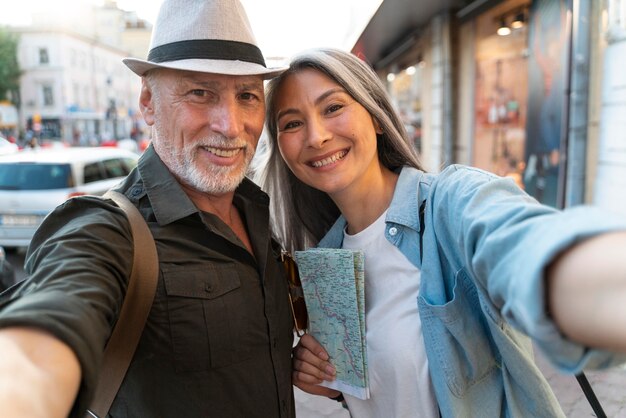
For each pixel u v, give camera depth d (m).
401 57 11.20
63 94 41.81
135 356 1.02
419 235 1.26
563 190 4.44
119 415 1.05
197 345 1.04
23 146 30.36
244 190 1.39
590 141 4.15
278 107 1.40
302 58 1.33
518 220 0.72
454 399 1.12
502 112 6.08
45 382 0.60
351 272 1.26
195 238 1.13
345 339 1.30
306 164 1.39
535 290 0.58
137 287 1.01
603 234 0.55
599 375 2.88
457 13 7.25
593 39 4.07
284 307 1.30
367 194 1.41
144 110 1.27
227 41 1.16
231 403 1.08
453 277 1.14
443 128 7.76
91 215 1.01
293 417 1.28
